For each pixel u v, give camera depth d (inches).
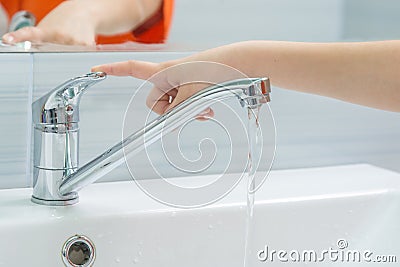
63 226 29.0
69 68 33.2
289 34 39.4
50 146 29.4
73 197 30.7
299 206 33.5
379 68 28.3
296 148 38.6
